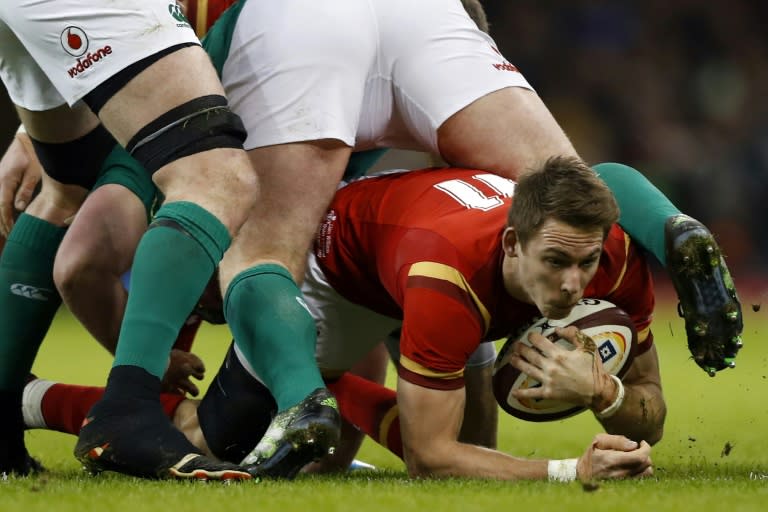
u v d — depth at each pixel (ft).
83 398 47.14
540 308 38.93
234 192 39.86
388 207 44.34
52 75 41.78
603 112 211.00
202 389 86.02
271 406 42.68
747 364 107.86
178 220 38.99
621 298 43.09
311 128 45.29
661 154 208.74
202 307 50.14
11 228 51.65
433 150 49.62
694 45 217.77
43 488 35.04
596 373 40.29
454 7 49.42
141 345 38.63
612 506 31.07
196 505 31.09
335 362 48.55
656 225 42.45
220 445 43.86
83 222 46.78
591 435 64.49
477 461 39.60
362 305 46.78
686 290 41.98
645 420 42.70
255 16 46.37
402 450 46.39
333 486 36.17
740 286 192.24
